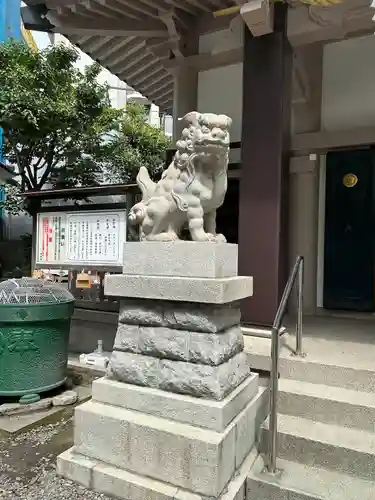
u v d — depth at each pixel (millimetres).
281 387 3783
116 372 3369
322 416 3533
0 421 4273
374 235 6789
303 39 5215
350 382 3744
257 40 5141
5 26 12320
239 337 3451
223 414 2889
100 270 5477
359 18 5281
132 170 12117
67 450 3350
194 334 3066
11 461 3473
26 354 4492
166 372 3146
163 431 2896
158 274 3217
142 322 3291
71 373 5414
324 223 7172
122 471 3037
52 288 4895
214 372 2984
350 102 6516
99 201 5531
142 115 14562
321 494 2807
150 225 3357
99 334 5789
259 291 5055
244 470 3090
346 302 6988
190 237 3500
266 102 5078
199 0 5965
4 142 9992
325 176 7145
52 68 8758
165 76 9109
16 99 8070
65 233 5723
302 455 3238
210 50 6617
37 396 4613
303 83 6355
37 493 3014
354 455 3053
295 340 4785
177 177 3320
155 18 6609
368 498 2771
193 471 2785
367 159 6793
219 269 3088
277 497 2893
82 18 6410
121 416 3109
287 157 5250
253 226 5117
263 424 3518
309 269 6852
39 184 9609
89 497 2975
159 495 2797
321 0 4738
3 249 10578
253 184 5137
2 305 4344
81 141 9508
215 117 3102
